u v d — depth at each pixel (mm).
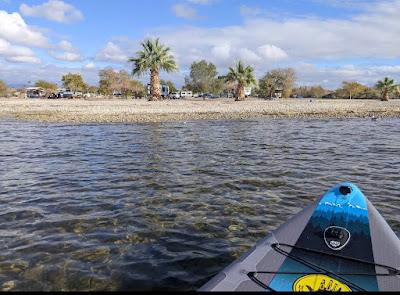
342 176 12086
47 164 14016
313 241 4883
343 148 18000
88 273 5836
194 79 119250
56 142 19688
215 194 10039
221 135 22906
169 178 11797
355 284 4219
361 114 39750
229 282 4211
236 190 10430
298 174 12352
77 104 49531
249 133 24031
